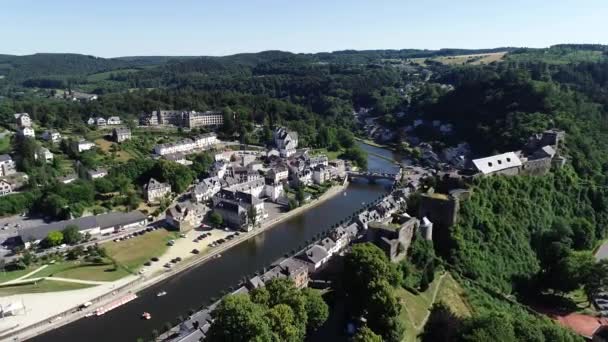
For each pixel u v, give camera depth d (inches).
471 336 4301.2
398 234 6200.8
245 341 4212.6
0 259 7509.8
